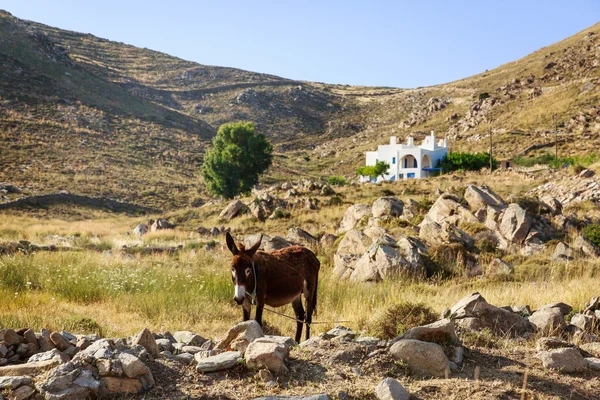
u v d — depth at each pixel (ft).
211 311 41.98
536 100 398.21
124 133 385.09
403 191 167.63
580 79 398.62
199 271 62.90
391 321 26.63
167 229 141.38
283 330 37.11
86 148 334.85
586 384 20.16
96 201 249.34
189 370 20.17
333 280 58.80
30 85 398.62
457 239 76.89
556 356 22.09
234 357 20.21
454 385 18.89
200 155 385.09
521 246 79.20
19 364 20.02
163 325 37.06
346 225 112.47
